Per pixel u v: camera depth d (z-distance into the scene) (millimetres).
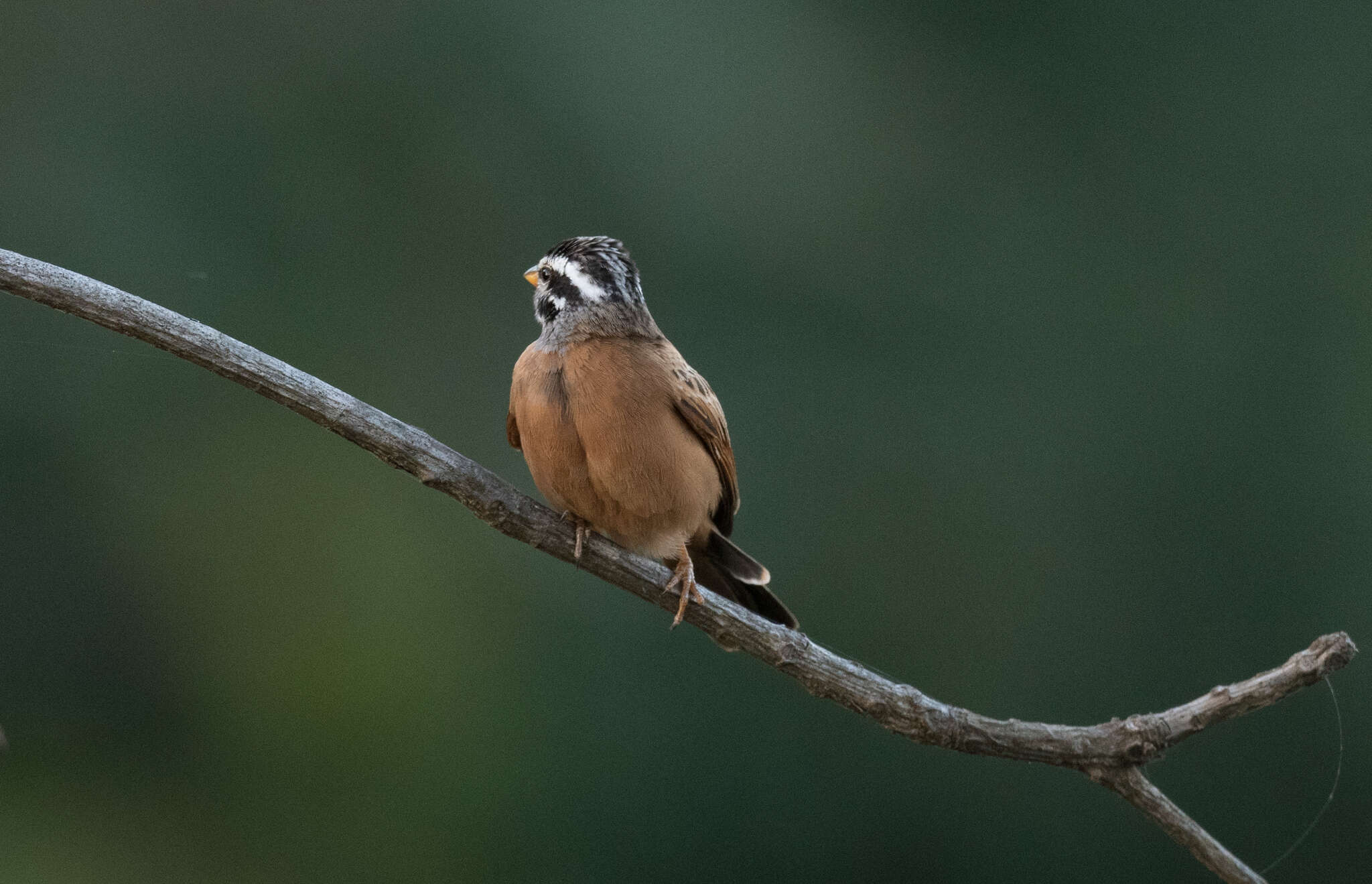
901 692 8008
